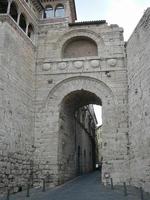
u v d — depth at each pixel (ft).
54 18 93.09
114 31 88.17
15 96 69.82
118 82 81.71
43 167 76.48
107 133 77.61
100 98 81.46
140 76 69.36
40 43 90.17
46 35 91.20
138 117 69.10
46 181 74.95
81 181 86.89
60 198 52.80
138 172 66.64
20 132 71.05
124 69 82.79
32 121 80.59
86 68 84.53
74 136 105.91
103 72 83.46
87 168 147.13
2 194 58.18
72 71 84.84
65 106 88.33
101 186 70.23
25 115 75.82
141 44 69.77
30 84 82.02
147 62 65.26
